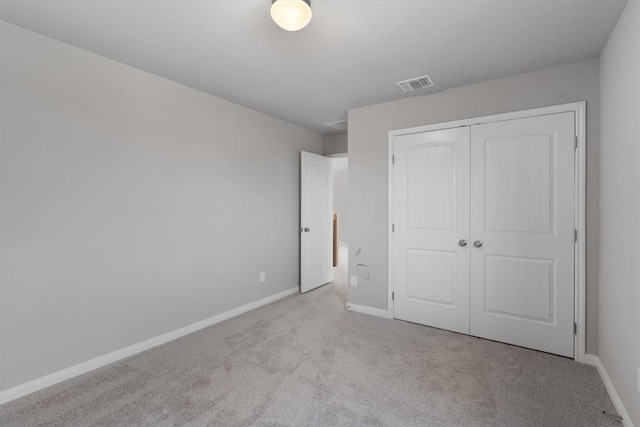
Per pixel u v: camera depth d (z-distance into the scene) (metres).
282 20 1.52
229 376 2.07
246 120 3.37
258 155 3.53
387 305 3.18
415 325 2.97
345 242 9.15
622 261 1.65
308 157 4.17
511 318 2.55
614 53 1.82
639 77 1.42
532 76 2.43
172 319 2.67
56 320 2.00
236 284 3.27
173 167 2.67
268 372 2.12
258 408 1.74
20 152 1.85
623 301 1.63
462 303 2.77
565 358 2.31
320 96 3.00
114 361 2.28
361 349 2.46
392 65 2.33
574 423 1.61
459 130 2.76
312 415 1.68
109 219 2.25
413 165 3.00
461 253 2.77
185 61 2.28
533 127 2.43
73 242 2.07
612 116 1.85
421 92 2.88
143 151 2.45
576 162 2.27
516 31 1.87
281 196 3.87
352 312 3.34
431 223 2.91
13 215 1.83
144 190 2.46
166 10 1.68
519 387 1.93
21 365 1.86
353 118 3.37
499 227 2.58
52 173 1.98
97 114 2.18
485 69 2.40
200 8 1.66
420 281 2.99
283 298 3.85
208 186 2.97
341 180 9.15
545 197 2.39
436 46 2.05
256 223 3.51
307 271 4.16
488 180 2.62
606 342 1.96
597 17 1.73
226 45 2.05
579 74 2.26
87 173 2.13
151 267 2.52
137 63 2.32
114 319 2.29
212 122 3.00
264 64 2.32
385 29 1.85
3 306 1.80
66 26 1.84
